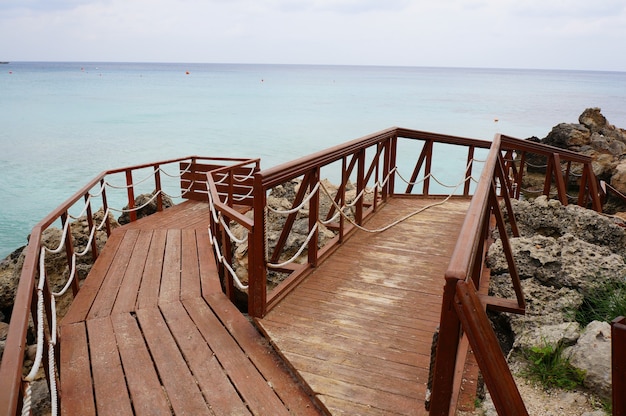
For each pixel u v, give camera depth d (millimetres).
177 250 6066
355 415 2717
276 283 5875
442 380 1996
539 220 6207
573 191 12805
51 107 48406
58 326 3986
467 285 1804
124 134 30625
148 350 3598
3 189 17859
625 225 6367
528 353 3537
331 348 3406
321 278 4680
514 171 8891
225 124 35719
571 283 4586
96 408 2949
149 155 24062
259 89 87875
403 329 3699
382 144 6879
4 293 6730
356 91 85375
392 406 2793
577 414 2943
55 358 3658
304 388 3092
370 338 3553
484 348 1727
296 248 6195
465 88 106438
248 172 9547
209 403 2961
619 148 13648
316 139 29016
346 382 3010
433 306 4113
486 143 8234
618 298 4160
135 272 5270
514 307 3982
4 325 5984
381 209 7340
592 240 5898
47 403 3973
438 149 26000
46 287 3631
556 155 7480
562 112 51250
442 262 5145
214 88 89875
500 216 3742
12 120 37625
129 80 125062
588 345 3352
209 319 4078
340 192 5770
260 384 3141
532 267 4859
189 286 4832
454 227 6422
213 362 3404
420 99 67188
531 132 34062
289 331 3639
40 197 16984
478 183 3020
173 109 47312
